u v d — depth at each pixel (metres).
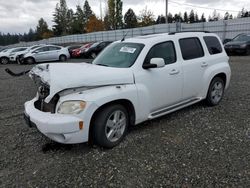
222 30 28.86
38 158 3.70
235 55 18.31
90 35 51.34
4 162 3.61
